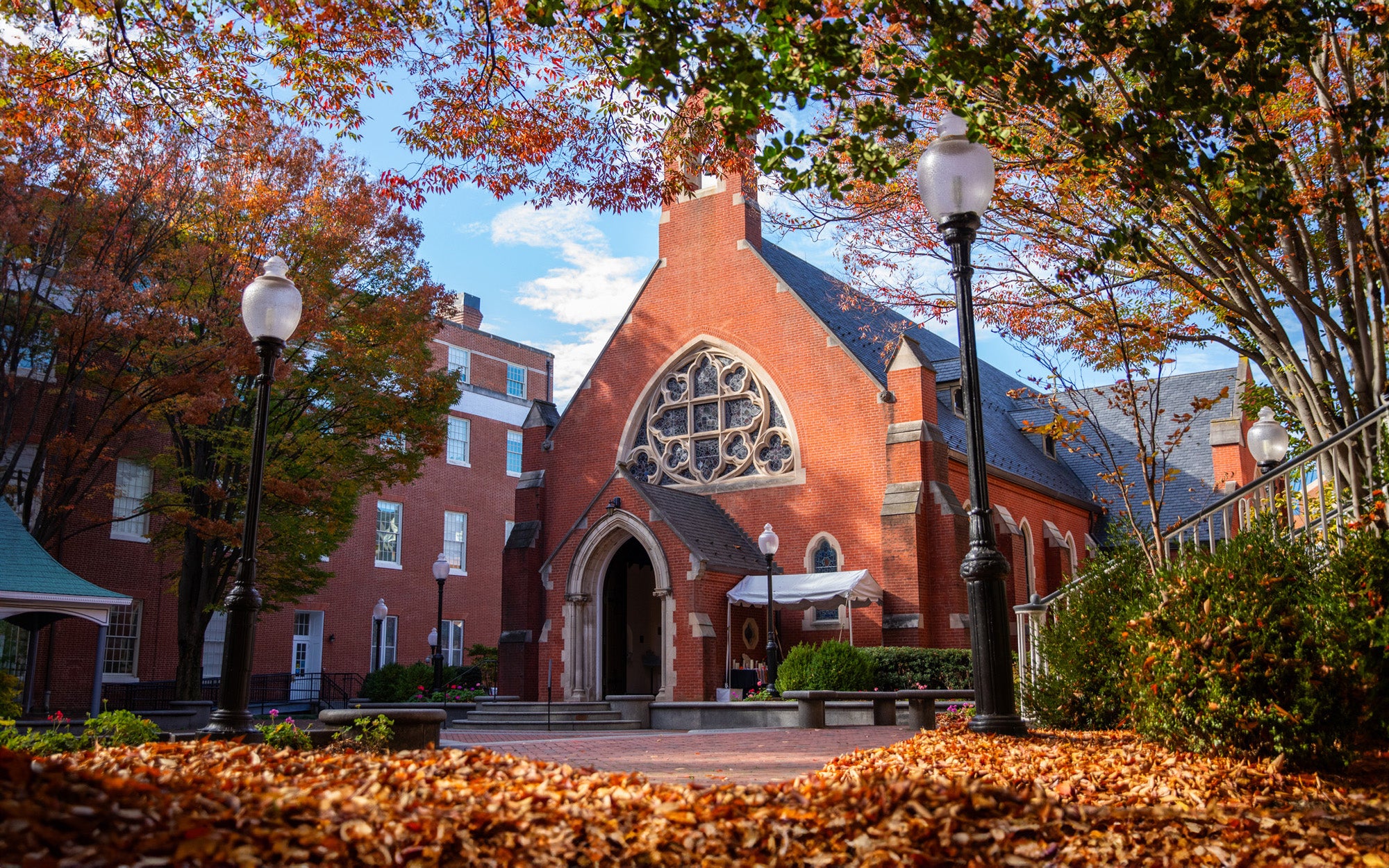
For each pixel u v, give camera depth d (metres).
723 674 24.86
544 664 26.66
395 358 25.81
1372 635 8.19
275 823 4.95
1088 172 11.58
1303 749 7.84
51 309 23.14
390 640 41.66
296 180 22.80
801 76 9.25
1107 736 9.38
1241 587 8.38
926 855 5.30
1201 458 37.41
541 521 31.03
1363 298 12.90
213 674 34.91
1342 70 11.82
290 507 25.16
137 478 31.23
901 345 26.73
